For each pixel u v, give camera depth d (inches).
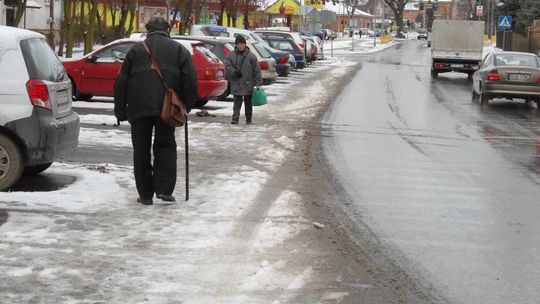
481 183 513.3
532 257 337.4
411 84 1560.0
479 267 320.5
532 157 637.3
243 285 284.0
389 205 436.8
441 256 335.3
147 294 270.2
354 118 900.6
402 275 305.7
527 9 3068.4
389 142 703.1
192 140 666.8
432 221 400.8
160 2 2193.7
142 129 398.0
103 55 925.8
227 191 444.8
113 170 502.0
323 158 598.5
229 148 627.2
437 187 495.2
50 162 434.9
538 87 1075.9
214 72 925.2
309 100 1128.2
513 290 291.1
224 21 2795.3
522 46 3026.6
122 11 1609.3
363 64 2412.6
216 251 326.0
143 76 393.4
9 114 414.6
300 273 301.9
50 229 349.7
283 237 353.1
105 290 272.7
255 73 797.2
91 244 329.1
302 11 3100.4
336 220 394.3
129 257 313.0
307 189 471.8
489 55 1177.4
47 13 2481.5
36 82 418.6
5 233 339.6
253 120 840.3
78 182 453.4
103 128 714.2
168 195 407.5
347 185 491.8
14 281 278.1
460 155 636.1
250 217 387.5
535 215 421.1
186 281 285.7
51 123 422.6
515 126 863.1
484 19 4680.1
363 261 323.0
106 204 402.0
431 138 740.7
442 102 1155.3
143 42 398.6
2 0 2039.9
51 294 266.5
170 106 392.2
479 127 844.6
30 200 400.8
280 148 637.3
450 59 1836.9
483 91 1098.7
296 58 1937.7
